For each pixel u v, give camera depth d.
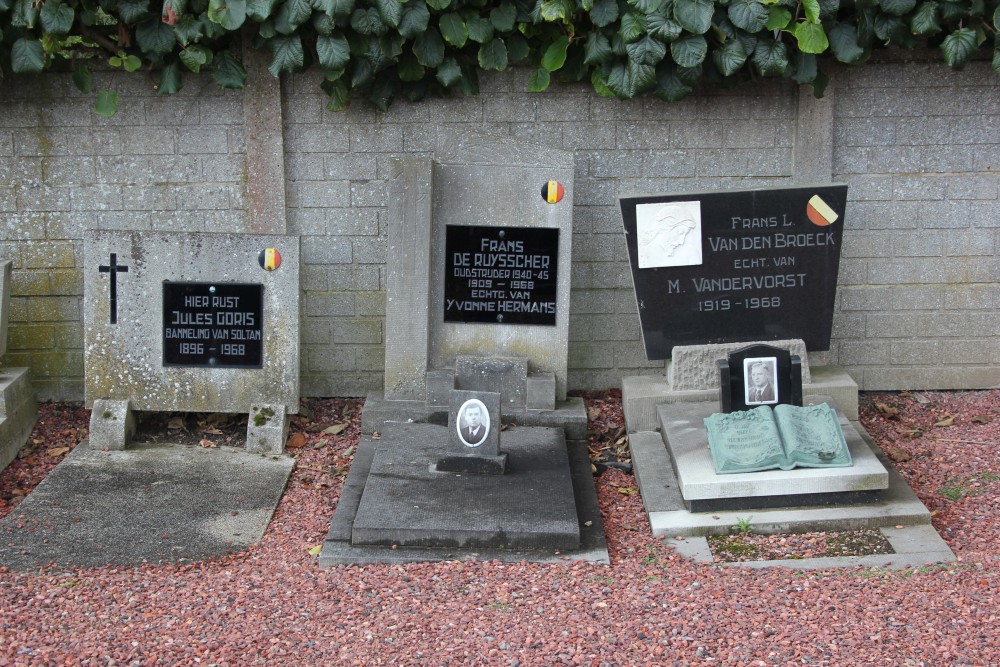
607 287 4.34
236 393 4.02
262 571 3.08
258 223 4.25
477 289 4.09
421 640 2.64
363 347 4.39
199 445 4.02
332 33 3.91
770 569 3.06
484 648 2.59
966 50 3.93
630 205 3.89
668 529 3.31
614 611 2.77
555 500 3.36
